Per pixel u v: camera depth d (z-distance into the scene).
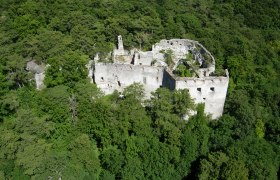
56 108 76.44
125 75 85.06
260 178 69.81
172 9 132.25
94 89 81.44
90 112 77.31
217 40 112.12
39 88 86.75
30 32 104.88
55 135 76.44
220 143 76.19
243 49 108.44
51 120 76.69
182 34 110.94
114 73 85.50
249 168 70.88
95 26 102.31
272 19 141.12
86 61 87.81
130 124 75.00
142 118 75.19
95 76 86.25
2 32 102.12
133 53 94.00
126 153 73.12
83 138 72.62
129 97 78.38
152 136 74.75
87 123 76.50
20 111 73.06
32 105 79.69
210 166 69.38
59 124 76.94
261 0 147.25
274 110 89.81
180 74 81.06
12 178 67.88
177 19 121.31
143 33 103.31
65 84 84.31
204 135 75.81
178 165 73.94
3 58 87.06
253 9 143.25
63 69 84.50
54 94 77.06
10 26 105.56
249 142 77.56
